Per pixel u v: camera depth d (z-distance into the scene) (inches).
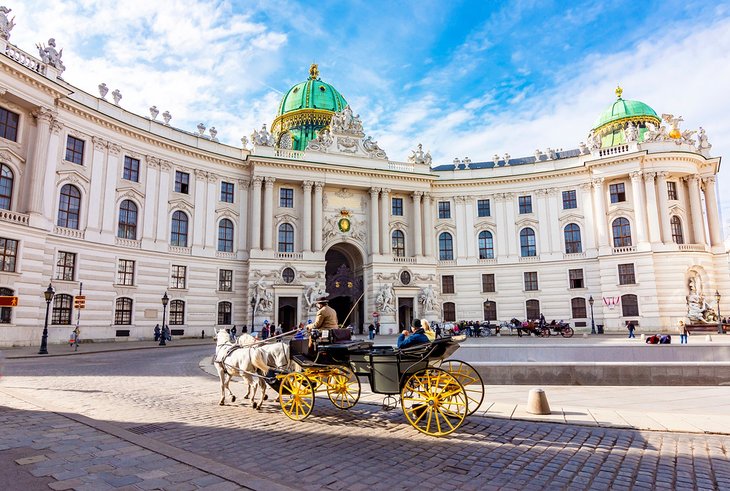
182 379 702.5
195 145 1910.7
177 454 304.7
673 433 371.6
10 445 320.5
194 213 1859.0
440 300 2257.6
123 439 339.3
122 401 507.2
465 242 2303.2
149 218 1712.6
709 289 1915.6
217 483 254.7
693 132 2055.9
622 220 2038.6
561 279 2127.2
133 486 248.4
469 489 257.8
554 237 2172.7
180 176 1856.5
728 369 601.6
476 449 332.5
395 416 441.1
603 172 2065.7
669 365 611.5
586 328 2038.6
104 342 1513.3
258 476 273.9
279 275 1956.2
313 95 2561.5
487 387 614.5
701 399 515.8
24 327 1257.4
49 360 965.8
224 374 510.0
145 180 1723.7
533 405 438.6
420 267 2208.4
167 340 1590.8
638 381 613.3
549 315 2122.3
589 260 2076.8
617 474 281.1
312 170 2100.1
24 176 1332.4
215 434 370.3
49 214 1378.0
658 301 1883.6
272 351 466.9
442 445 343.0
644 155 1979.6
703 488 258.8
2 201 1279.5
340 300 2357.3
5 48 1274.6
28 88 1323.8
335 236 2150.6
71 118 1498.5
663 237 1941.4
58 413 426.0
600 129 2393.0
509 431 380.5
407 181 2267.5
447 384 377.4
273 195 2076.8
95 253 1525.6
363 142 2263.8
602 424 394.0
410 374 390.3
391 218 2274.9
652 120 2293.3
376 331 2032.5
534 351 756.0
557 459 309.3
